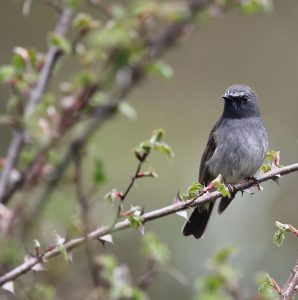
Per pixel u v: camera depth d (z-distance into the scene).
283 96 21.95
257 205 18.47
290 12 22.59
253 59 22.39
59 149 10.37
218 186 7.27
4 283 7.54
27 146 11.34
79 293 9.88
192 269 16.61
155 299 15.54
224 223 17.94
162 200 18.64
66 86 10.45
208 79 22.20
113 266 8.57
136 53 10.34
